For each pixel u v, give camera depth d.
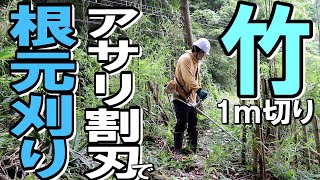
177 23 6.62
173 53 6.89
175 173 3.98
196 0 11.19
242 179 4.05
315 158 4.39
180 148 4.58
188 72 4.37
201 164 4.18
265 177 4.04
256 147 4.01
